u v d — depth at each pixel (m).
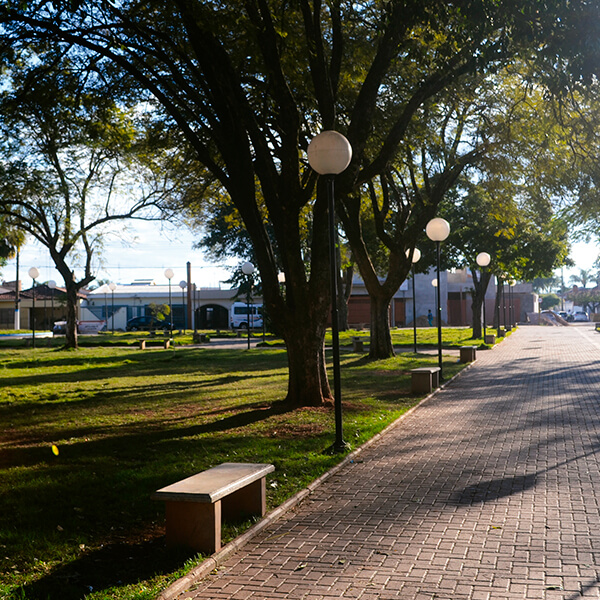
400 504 6.11
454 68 12.21
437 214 31.94
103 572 4.49
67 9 10.22
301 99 14.16
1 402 13.99
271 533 5.36
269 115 13.63
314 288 12.05
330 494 6.54
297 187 11.52
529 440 9.20
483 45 10.12
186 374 20.14
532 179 18.42
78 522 5.62
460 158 19.39
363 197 22.88
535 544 4.92
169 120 14.96
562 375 18.38
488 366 21.39
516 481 6.90
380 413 11.39
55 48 12.32
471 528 5.35
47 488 6.82
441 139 19.17
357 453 8.38
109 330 62.84
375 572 4.45
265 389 15.54
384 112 14.95
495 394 14.46
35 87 13.06
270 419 10.81
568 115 15.15
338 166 9.05
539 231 32.12
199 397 14.37
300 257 11.88
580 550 4.77
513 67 14.72
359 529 5.40
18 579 4.35
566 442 9.02
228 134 11.41
